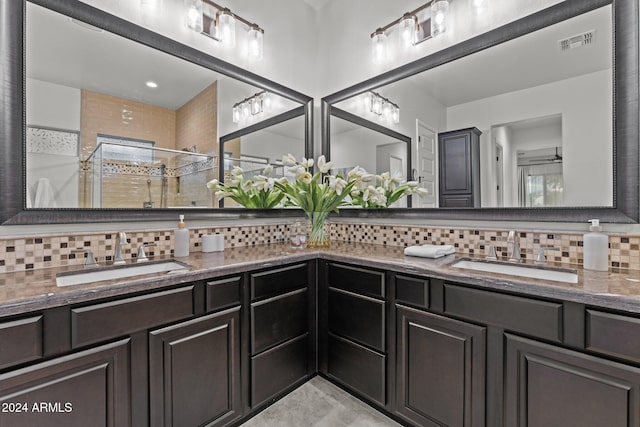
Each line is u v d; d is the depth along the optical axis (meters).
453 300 1.18
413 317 1.31
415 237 1.86
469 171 1.65
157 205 1.58
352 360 1.55
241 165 1.96
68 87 1.33
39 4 1.27
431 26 1.77
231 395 1.32
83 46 1.38
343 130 2.28
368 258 1.49
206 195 1.78
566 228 1.35
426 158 1.82
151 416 1.06
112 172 1.45
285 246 1.97
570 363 0.93
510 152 1.51
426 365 1.27
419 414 1.29
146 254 1.51
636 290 0.90
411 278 1.31
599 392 0.88
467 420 1.15
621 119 1.21
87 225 1.37
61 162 1.30
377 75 2.09
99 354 0.95
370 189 1.93
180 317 1.14
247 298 1.38
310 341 1.70
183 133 1.69
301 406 1.53
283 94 2.22
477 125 1.63
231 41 1.91
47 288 0.93
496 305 1.07
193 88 1.74
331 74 2.39
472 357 1.13
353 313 1.55
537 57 1.44
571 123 1.34
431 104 1.80
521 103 1.49
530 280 1.03
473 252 1.61
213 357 1.25
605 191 1.25
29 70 1.23
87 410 0.93
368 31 2.16
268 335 1.47
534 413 1.00
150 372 1.06
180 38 1.70
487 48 1.60
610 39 1.25
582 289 0.91
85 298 0.92
